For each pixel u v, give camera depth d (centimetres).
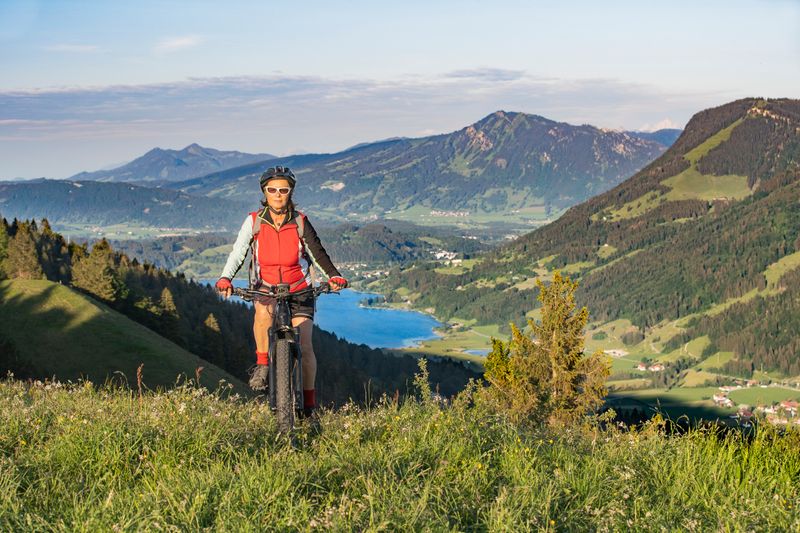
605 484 556
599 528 470
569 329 3709
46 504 487
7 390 1002
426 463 568
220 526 429
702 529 477
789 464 610
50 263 14275
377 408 772
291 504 459
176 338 11612
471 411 750
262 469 520
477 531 461
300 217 671
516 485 532
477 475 541
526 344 3775
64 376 8431
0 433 652
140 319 11675
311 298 686
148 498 473
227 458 577
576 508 507
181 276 16725
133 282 13462
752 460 610
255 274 675
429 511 463
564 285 3759
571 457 617
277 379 626
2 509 458
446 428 659
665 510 509
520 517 465
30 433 665
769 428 657
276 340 640
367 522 446
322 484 519
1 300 9825
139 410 733
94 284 11625
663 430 720
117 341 9231
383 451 586
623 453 657
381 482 514
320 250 675
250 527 429
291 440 607
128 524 429
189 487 490
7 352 7556
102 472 554
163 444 600
